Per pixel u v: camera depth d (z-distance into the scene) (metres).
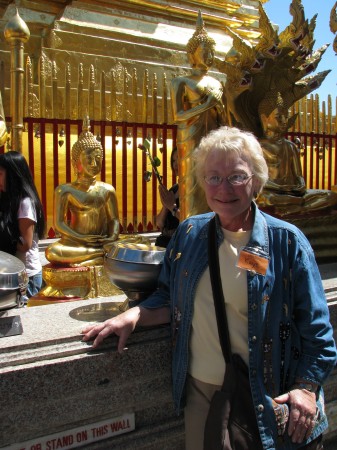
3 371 2.39
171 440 3.13
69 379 2.56
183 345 2.64
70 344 2.62
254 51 4.97
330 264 4.98
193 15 12.25
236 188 2.45
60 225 4.91
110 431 2.89
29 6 10.75
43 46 10.51
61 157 8.74
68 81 7.71
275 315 2.44
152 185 8.97
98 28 10.89
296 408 2.38
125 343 2.69
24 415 2.51
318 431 2.49
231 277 2.48
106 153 8.91
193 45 4.84
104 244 5.00
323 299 2.54
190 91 4.78
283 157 5.30
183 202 4.95
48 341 2.59
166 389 2.95
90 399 2.69
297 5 4.98
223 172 2.46
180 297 2.65
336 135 9.82
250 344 2.41
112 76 8.04
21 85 6.43
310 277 2.50
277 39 4.87
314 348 2.48
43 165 7.42
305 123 9.64
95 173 5.02
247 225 2.59
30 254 4.78
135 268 3.00
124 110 8.23
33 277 4.80
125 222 8.07
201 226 2.72
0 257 2.78
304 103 9.75
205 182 2.55
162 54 11.18
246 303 2.45
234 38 5.01
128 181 9.04
